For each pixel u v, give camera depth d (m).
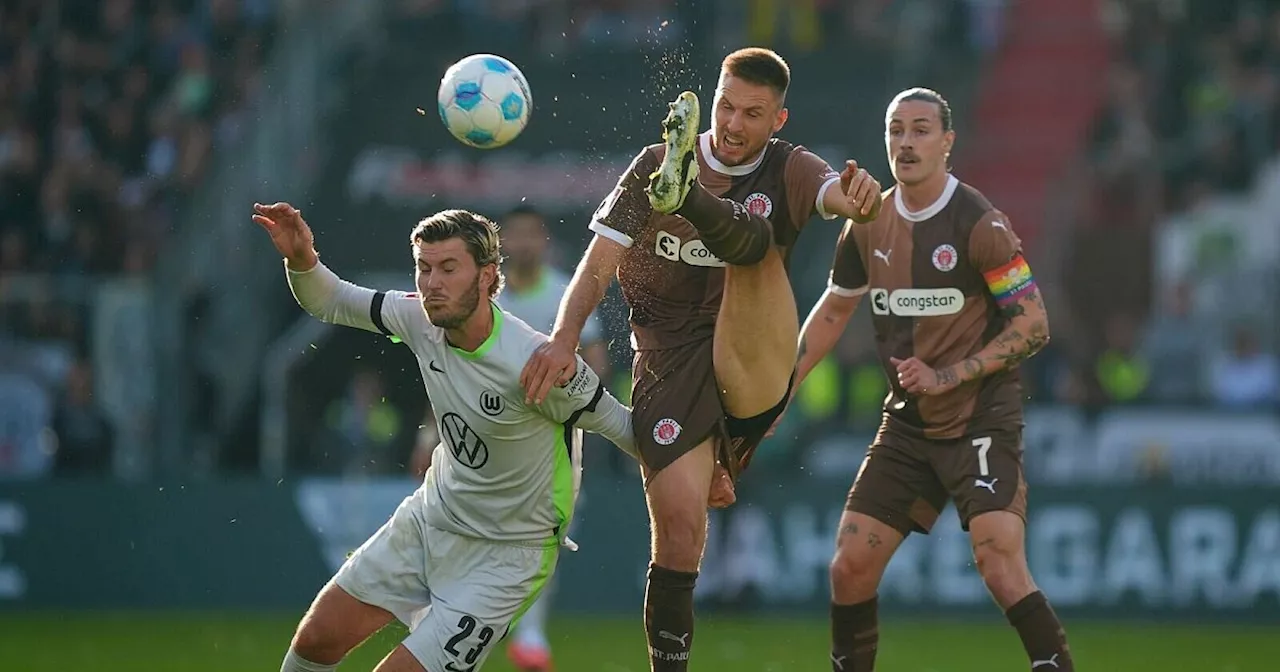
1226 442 50.91
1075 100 72.62
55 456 50.53
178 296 54.34
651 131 25.75
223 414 53.72
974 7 75.62
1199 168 65.44
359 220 67.12
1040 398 53.66
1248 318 56.41
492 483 20.94
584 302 20.70
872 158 70.06
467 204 68.12
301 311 53.66
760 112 21.36
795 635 42.12
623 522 46.50
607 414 21.25
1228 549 45.59
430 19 74.19
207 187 64.62
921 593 46.00
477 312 20.31
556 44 73.69
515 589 21.22
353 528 46.41
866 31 75.62
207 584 46.59
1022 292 24.41
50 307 52.50
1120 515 45.91
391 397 46.16
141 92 67.56
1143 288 62.19
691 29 73.69
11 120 66.25
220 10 69.62
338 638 21.44
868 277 25.53
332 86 70.50
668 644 21.66
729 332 21.42
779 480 46.59
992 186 70.88
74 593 46.81
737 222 20.25
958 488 24.38
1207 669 35.72
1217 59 69.69
